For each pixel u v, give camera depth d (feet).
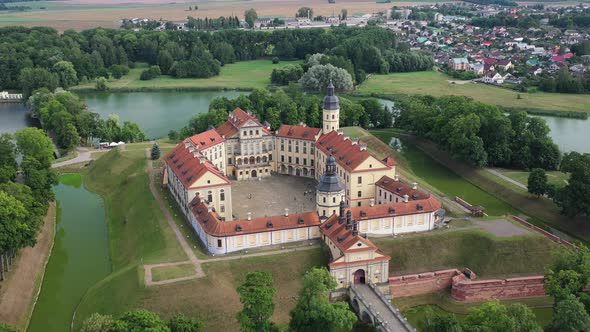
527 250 640.58
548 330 494.18
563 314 479.41
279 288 589.32
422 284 608.19
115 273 612.70
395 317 535.19
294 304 580.71
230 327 542.16
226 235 620.90
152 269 592.60
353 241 583.58
